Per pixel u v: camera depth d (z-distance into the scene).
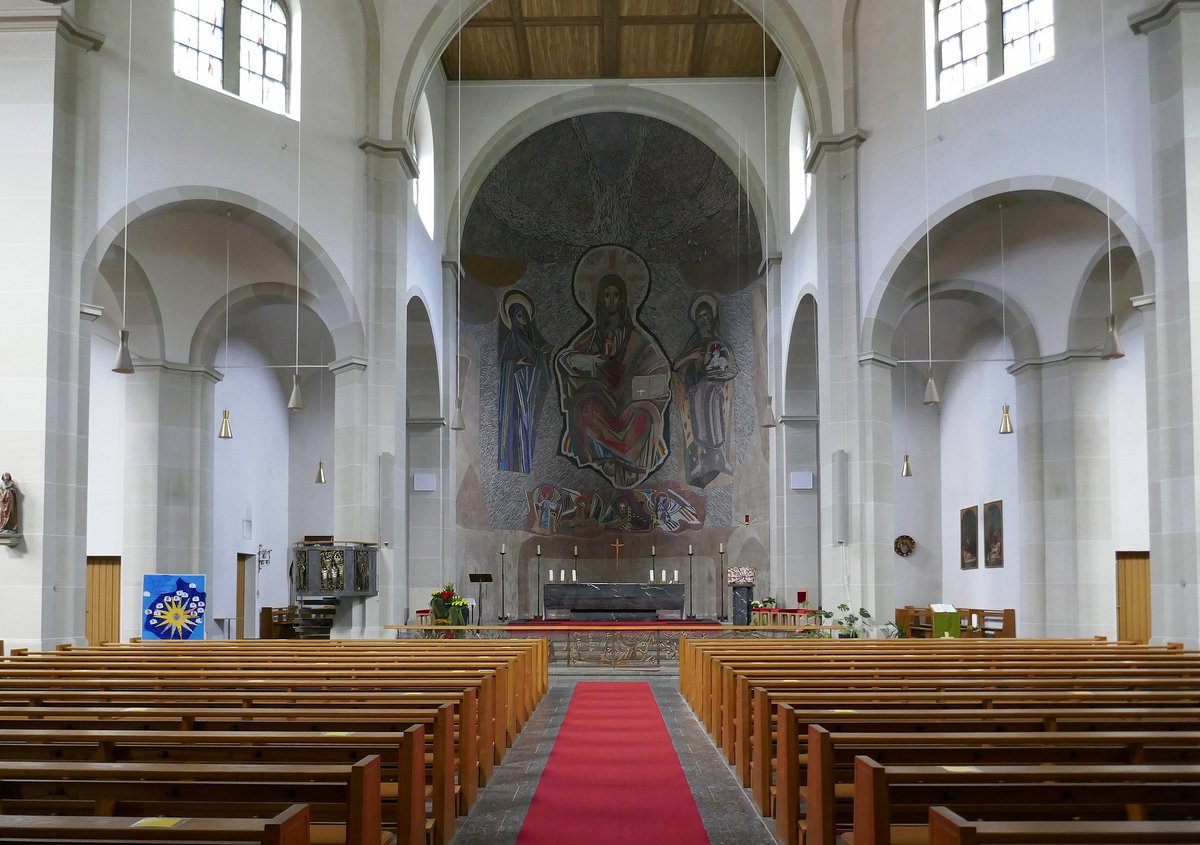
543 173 30.56
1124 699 6.99
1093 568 20.45
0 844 3.21
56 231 15.28
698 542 30.67
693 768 8.96
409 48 21.11
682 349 31.44
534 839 6.56
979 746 5.03
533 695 13.03
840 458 20.22
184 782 4.22
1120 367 20.75
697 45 26.38
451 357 27.11
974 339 26.25
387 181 20.91
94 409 22.09
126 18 16.83
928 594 28.69
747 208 29.91
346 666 10.02
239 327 24.91
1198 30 14.90
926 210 19.38
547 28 25.45
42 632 14.48
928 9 19.75
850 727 6.02
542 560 30.91
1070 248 20.06
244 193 18.61
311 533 28.27
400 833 5.21
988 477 25.38
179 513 21.19
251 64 19.22
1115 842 3.00
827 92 21.16
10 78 15.30
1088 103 16.72
